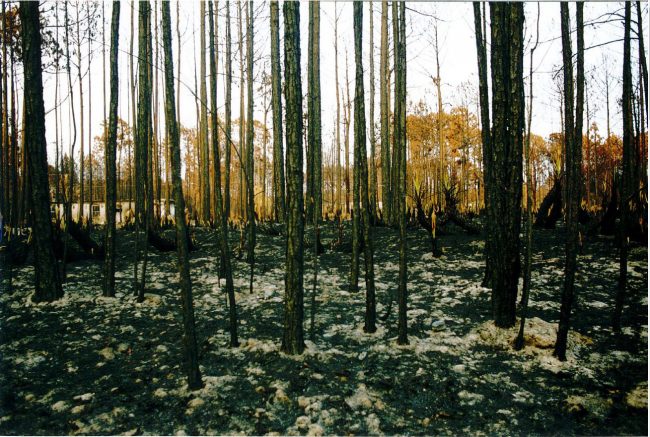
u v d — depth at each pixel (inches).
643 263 272.7
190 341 127.7
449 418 114.1
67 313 197.6
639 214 317.4
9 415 114.0
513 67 159.2
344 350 160.1
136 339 170.4
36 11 203.6
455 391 127.9
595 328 174.9
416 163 936.9
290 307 153.3
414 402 122.6
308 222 541.6
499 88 164.7
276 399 122.8
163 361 150.3
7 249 270.8
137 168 225.1
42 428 108.2
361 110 170.2
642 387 125.8
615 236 324.8
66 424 110.2
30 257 317.4
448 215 444.5
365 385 132.0
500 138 165.9
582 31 136.3
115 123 216.4
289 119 144.0
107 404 120.1
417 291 248.1
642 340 161.0
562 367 141.4
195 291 248.5
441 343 165.5
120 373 140.7
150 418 113.6
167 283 265.1
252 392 127.3
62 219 317.4
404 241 160.7
